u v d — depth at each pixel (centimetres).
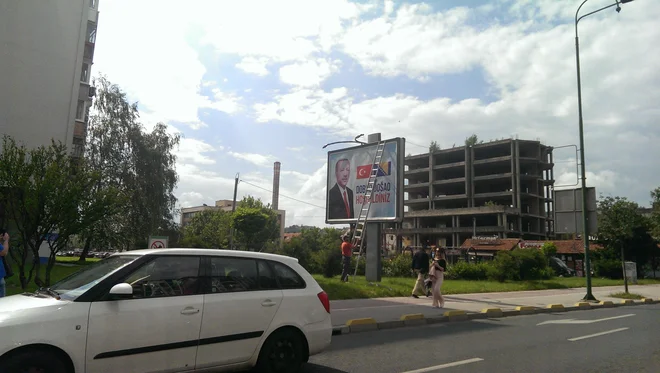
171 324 496
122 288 465
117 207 1317
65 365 441
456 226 8638
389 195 1950
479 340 909
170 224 3691
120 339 464
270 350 570
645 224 4028
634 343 905
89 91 3500
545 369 682
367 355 754
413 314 1140
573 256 4744
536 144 8756
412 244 9138
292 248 2831
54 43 3108
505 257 2561
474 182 8988
